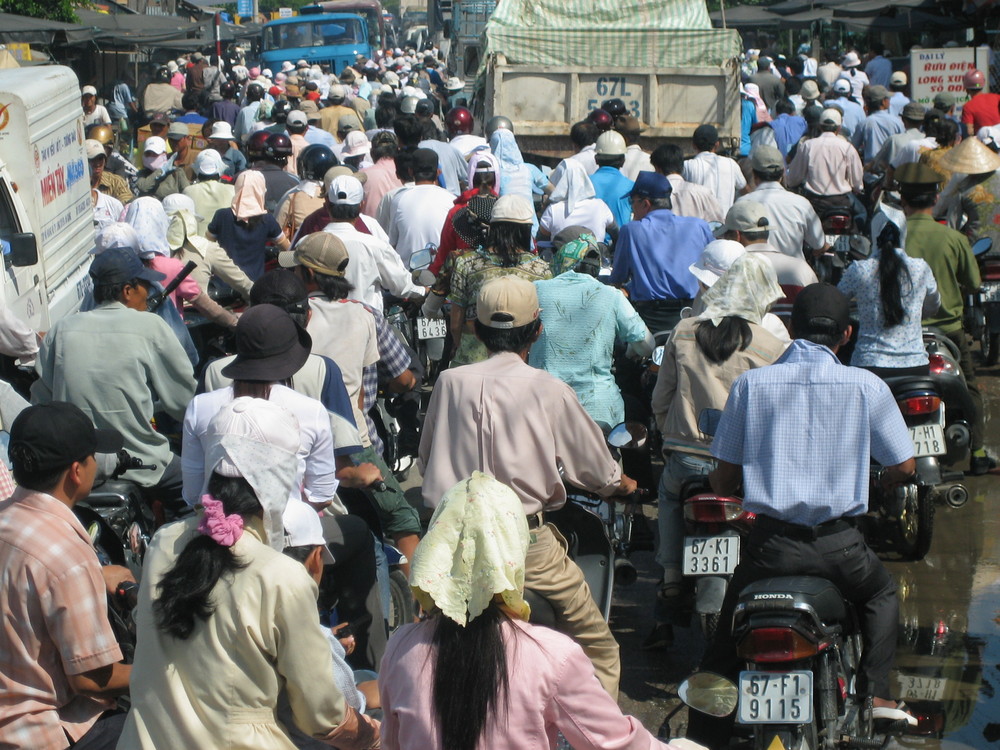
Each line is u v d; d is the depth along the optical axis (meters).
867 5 35.59
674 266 9.37
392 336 7.32
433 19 59.88
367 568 5.73
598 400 7.14
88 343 6.35
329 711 3.88
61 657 4.23
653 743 3.54
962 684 6.37
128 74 44.31
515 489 5.29
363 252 8.51
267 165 13.54
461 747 3.31
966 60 21.55
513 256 7.93
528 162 18.75
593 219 11.23
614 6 18.59
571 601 5.40
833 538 5.17
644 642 6.81
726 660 5.49
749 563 5.31
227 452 3.89
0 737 4.16
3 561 4.17
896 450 5.18
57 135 10.92
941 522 8.66
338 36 48.44
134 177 20.31
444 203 10.82
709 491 6.28
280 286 6.25
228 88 24.78
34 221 9.99
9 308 8.32
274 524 3.95
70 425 4.29
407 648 3.45
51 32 29.25
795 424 5.22
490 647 3.33
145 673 3.82
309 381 5.89
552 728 3.42
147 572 3.90
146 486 6.42
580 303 7.16
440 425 5.39
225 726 3.76
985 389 11.75
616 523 6.97
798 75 30.44
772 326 7.46
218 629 3.75
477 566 3.31
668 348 6.55
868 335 8.00
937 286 8.91
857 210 16.52
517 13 18.62
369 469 6.11
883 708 5.25
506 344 5.43
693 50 18.36
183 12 59.25
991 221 11.78
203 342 10.29
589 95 18.27
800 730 4.83
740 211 8.63
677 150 11.88
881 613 5.27
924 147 14.64
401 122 13.52
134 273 6.50
